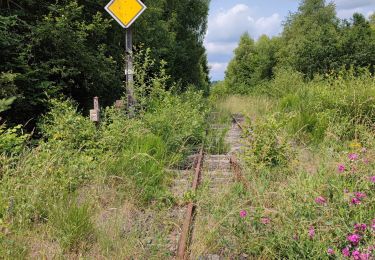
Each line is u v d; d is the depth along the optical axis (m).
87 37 13.45
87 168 6.86
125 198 6.29
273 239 4.41
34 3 11.42
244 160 8.00
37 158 6.27
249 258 4.47
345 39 29.89
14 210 5.01
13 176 5.80
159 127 10.03
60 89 11.25
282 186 6.12
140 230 5.05
